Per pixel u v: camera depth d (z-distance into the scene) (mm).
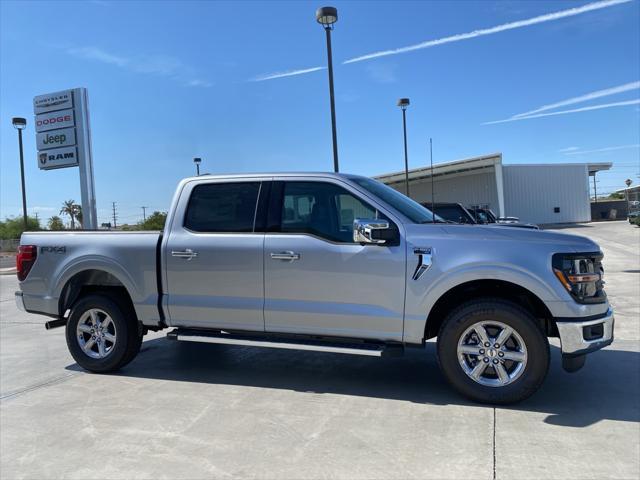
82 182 20016
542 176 42156
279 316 4996
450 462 3395
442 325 4516
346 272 4742
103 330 5727
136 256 5504
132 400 4781
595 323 4227
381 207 4801
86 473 3387
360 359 6105
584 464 3338
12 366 6188
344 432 3918
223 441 3812
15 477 3359
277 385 5148
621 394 4656
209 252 5211
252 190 5246
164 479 3275
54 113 20203
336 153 12742
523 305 4590
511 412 4258
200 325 5324
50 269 5871
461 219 11430
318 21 12336
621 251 18844
